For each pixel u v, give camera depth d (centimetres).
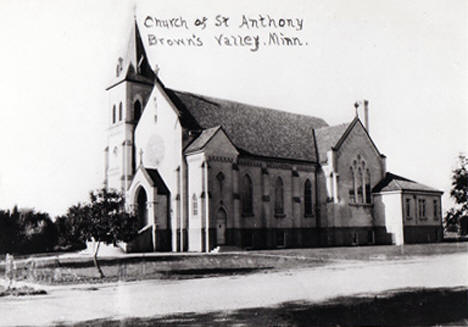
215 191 5334
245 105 6781
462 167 5638
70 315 2014
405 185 6881
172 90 6078
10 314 2050
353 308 2088
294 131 7044
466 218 6350
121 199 3312
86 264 3884
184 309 2078
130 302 2244
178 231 5447
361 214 6875
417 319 1938
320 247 6228
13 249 5716
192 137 5622
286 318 1914
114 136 6731
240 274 3209
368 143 7162
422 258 4212
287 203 6375
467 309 2086
